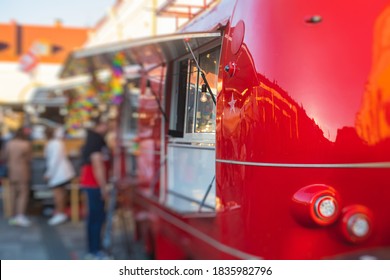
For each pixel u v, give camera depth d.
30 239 6.46
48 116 9.77
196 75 2.35
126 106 5.38
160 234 4.05
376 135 2.23
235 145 2.27
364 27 2.24
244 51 2.23
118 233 6.37
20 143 7.51
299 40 2.19
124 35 6.83
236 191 2.29
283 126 2.16
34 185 8.20
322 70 2.19
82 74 7.08
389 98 2.26
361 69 2.22
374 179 2.23
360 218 2.19
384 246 2.22
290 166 2.16
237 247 2.38
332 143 2.18
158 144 3.08
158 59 2.83
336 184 2.18
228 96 2.30
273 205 2.18
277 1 2.22
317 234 2.21
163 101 2.74
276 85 2.17
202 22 2.62
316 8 2.21
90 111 7.73
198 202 2.80
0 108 10.59
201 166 2.66
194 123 2.40
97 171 5.21
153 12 4.04
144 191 4.36
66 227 7.30
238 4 2.33
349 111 2.20
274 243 2.20
